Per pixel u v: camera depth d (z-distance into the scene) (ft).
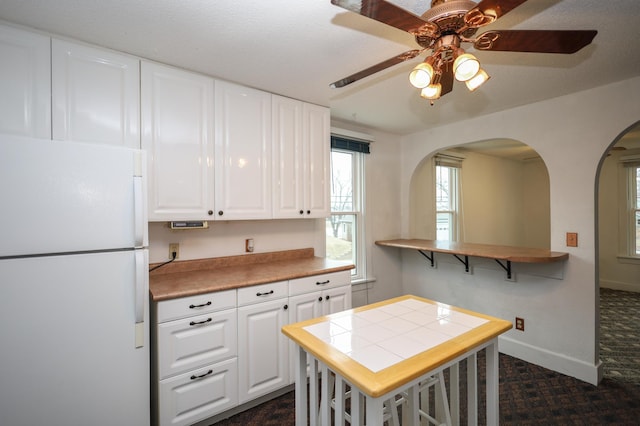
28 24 4.89
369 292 11.23
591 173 7.53
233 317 6.22
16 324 4.20
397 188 12.10
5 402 4.16
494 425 4.53
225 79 7.00
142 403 5.09
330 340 4.07
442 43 3.73
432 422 5.21
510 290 9.12
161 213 6.19
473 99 8.20
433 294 11.29
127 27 4.99
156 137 6.12
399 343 3.96
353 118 9.93
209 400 5.92
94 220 4.69
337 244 10.67
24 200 4.23
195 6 4.48
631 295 14.87
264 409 6.61
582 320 7.70
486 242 16.24
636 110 6.88
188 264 7.40
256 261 8.49
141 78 5.97
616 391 7.20
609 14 4.62
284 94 7.89
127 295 4.94
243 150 7.26
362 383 3.04
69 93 5.27
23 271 4.23
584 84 7.25
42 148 4.34
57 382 4.45
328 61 6.19
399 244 10.43
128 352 4.96
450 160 14.20
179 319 5.61
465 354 3.92
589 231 7.57
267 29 5.07
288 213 8.04
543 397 7.02
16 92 4.88
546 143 8.26
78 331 4.59
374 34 5.24
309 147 8.45
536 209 18.31
